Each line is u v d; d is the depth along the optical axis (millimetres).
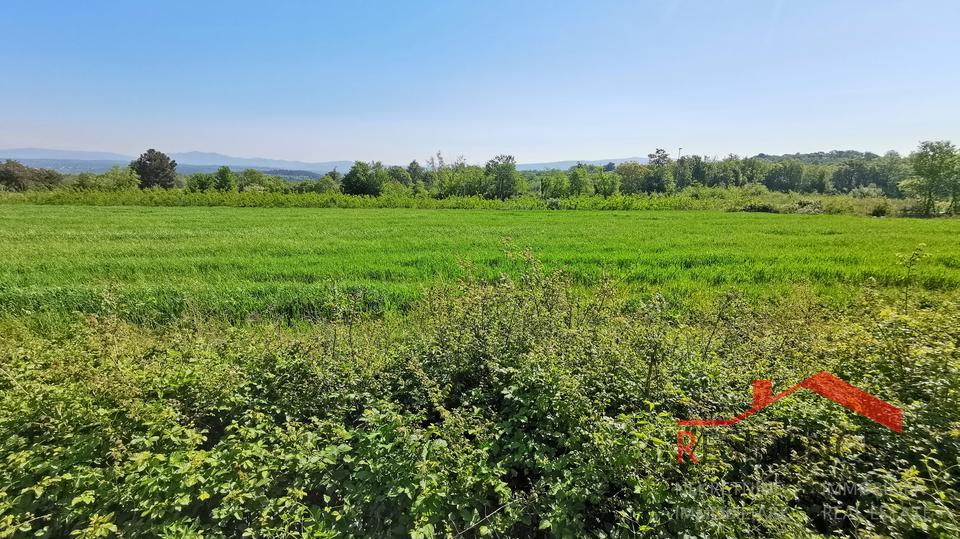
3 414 3639
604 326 5043
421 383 4254
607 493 3203
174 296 8828
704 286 9859
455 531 2934
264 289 9383
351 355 4844
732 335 5234
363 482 3242
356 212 42875
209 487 3070
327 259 13453
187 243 17453
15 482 3039
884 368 3930
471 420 3537
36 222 28047
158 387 4066
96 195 52156
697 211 45375
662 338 4016
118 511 3104
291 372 4418
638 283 10242
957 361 3514
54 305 8336
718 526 2588
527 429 3814
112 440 3441
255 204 54219
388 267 12023
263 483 3033
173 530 2791
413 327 6664
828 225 26531
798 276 10617
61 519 2957
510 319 5148
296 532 2764
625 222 29375
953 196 44781
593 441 3168
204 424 4141
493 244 16891
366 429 3842
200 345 5266
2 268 11891
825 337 4918
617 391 3785
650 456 2959
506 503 3033
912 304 6414
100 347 4934
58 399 3783
